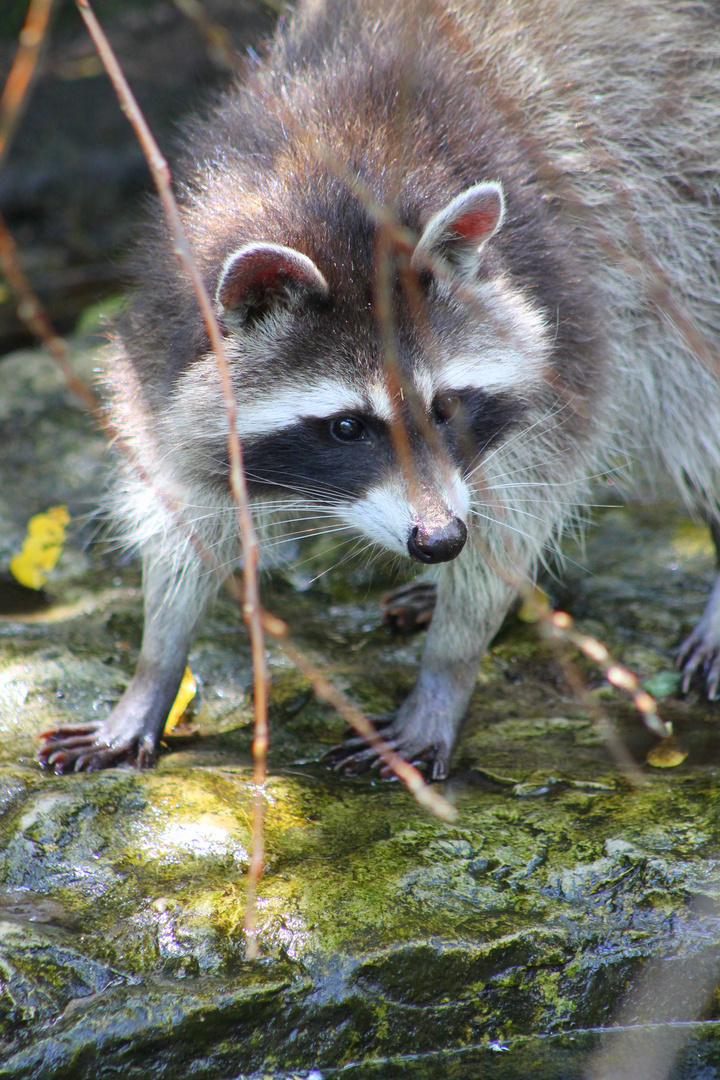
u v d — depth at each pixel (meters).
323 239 5.29
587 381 6.04
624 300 6.61
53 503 8.95
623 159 6.61
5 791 5.56
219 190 5.69
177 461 5.82
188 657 6.85
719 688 6.87
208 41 12.94
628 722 6.61
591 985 4.78
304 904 4.89
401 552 5.40
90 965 4.60
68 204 13.63
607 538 8.75
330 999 4.61
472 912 4.92
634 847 5.23
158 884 5.01
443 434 5.50
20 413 9.79
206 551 5.62
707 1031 4.75
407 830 5.41
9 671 6.71
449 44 6.16
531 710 6.80
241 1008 4.53
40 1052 4.32
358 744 6.18
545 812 5.57
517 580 6.25
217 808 5.48
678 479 7.48
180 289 5.61
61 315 12.03
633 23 6.80
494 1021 4.76
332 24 6.45
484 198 5.12
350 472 5.52
